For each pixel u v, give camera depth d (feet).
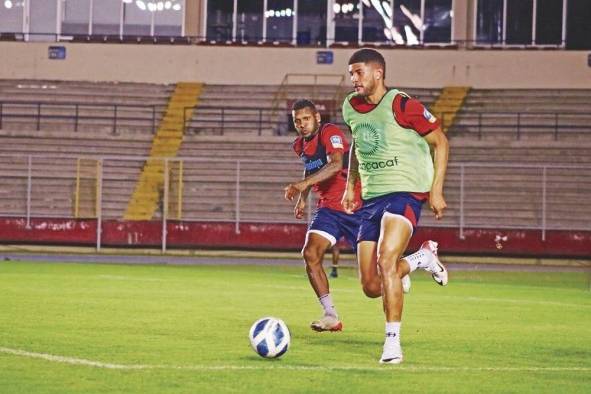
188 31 202.80
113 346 49.21
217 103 191.72
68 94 192.13
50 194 168.86
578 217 162.20
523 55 192.34
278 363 44.45
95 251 154.51
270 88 194.29
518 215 162.50
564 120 184.14
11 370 41.70
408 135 45.70
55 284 90.63
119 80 196.24
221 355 46.65
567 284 110.32
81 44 196.13
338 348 49.93
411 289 96.07
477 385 40.19
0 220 155.02
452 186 167.12
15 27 203.51
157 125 186.29
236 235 154.30
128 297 78.33
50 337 52.44
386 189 46.06
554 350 51.19
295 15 204.74
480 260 151.33
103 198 168.35
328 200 57.57
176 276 107.34
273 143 178.19
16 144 177.58
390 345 45.11
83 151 177.27
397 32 203.41
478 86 192.44
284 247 153.58
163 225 153.28
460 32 199.62
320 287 57.21
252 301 77.25
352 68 45.62
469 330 59.88
